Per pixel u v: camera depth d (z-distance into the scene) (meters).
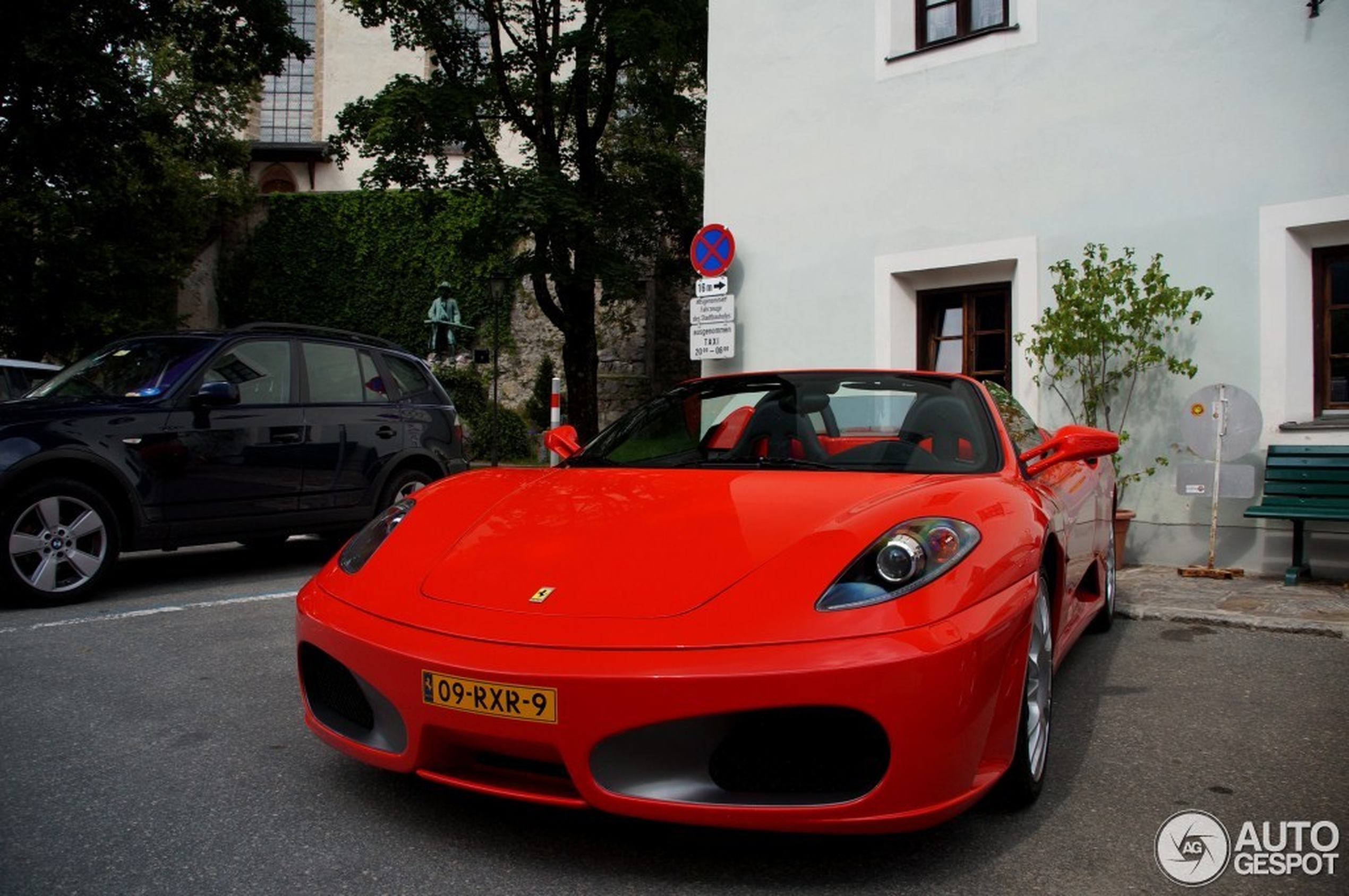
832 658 1.94
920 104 7.89
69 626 4.65
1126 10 6.90
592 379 18.08
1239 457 6.11
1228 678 3.91
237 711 3.30
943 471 2.88
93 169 15.84
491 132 17.53
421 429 7.20
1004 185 7.46
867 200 8.19
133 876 2.09
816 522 2.35
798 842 2.29
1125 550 6.86
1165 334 6.71
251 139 33.88
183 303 28.66
